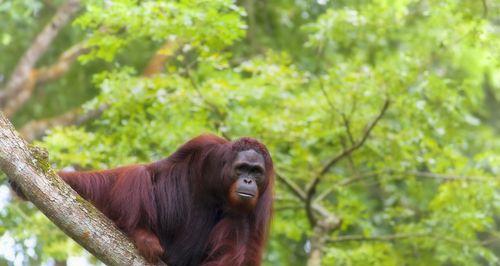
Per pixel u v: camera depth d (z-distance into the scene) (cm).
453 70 1880
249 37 2000
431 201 1561
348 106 1436
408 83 1402
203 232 952
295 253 1892
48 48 2283
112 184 914
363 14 1481
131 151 1427
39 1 2122
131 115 1395
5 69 2308
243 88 1405
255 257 926
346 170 1747
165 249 945
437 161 1485
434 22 1433
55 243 1449
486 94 2394
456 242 1488
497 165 1470
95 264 1530
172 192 943
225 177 922
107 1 1273
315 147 1614
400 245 1606
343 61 1700
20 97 2062
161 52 1333
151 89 1373
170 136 1359
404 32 1750
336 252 1420
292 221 1591
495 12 1473
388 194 1878
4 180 1456
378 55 1781
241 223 930
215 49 1348
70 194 788
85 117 1831
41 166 777
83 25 1318
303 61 1883
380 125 1470
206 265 903
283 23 2083
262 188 930
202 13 1262
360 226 1667
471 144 1931
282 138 1466
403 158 1494
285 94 1447
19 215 1416
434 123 1438
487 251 1478
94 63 2152
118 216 893
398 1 1510
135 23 1288
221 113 1416
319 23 1444
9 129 775
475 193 1462
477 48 1504
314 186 1453
